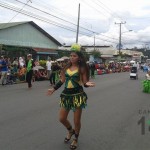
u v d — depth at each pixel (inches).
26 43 1849.2
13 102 500.4
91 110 447.5
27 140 278.5
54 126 334.0
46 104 486.3
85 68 252.7
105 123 359.9
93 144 272.4
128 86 906.7
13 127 327.0
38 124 343.3
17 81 887.7
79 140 283.4
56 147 259.8
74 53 252.4
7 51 1214.9
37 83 893.2
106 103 526.6
